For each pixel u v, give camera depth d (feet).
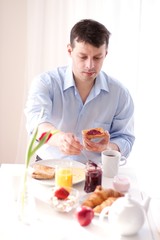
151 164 9.63
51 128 5.21
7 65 9.50
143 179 9.26
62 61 9.14
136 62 9.09
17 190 4.46
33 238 3.68
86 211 3.89
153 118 9.41
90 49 5.33
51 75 6.17
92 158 6.17
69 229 3.85
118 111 6.40
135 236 3.81
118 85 6.34
